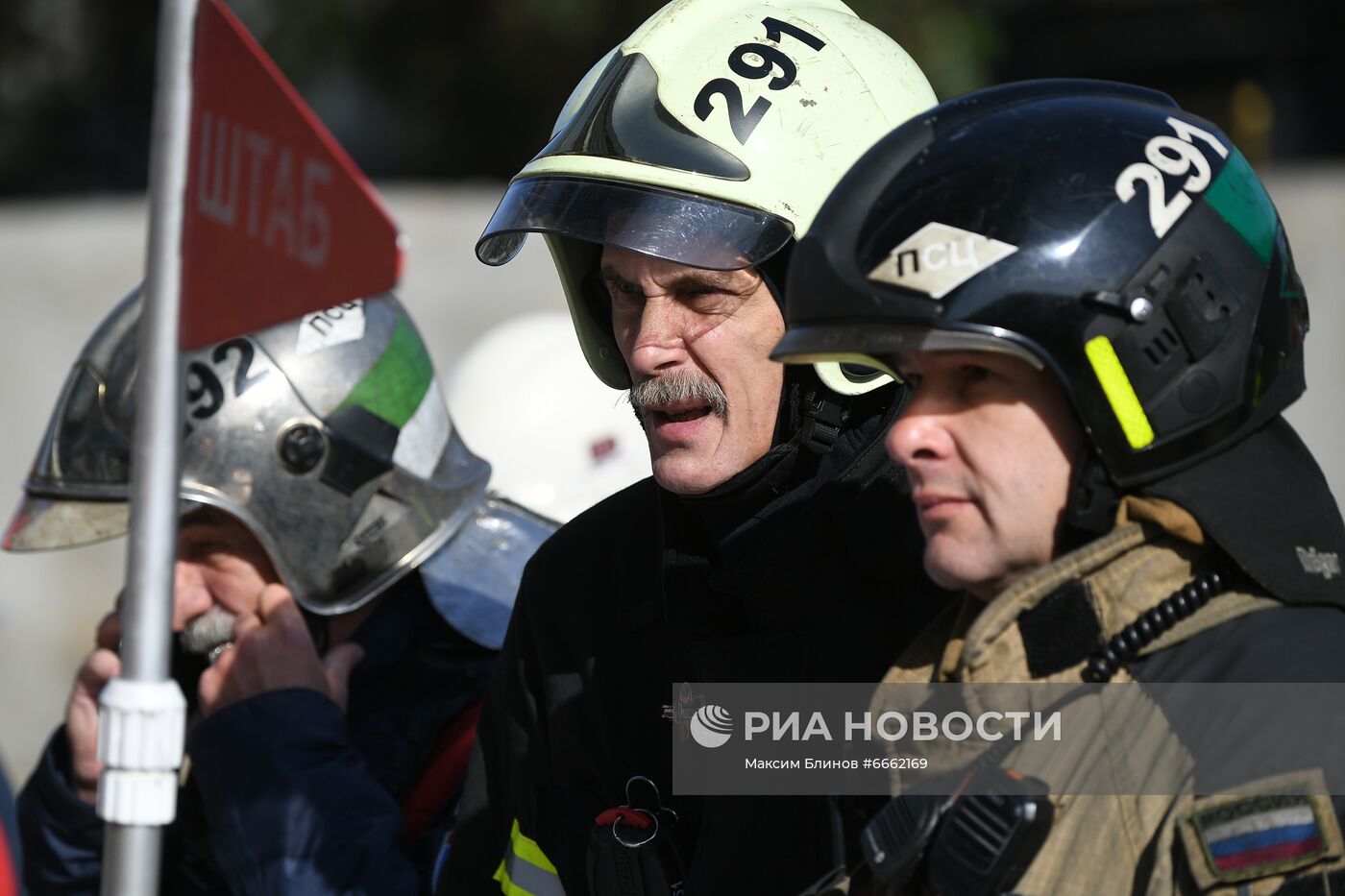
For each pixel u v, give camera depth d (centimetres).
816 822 652
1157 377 532
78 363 898
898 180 562
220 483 851
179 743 561
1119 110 565
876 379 696
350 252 555
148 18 3853
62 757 913
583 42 3078
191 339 570
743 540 707
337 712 850
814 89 729
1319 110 4128
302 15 3247
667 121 717
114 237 2114
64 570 2053
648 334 718
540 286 2061
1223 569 534
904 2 2869
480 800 798
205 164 574
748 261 689
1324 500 558
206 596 879
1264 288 550
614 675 739
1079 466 539
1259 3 4053
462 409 1225
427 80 3288
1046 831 507
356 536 874
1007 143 553
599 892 700
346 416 876
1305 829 485
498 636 895
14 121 3875
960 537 552
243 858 810
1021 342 528
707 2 756
